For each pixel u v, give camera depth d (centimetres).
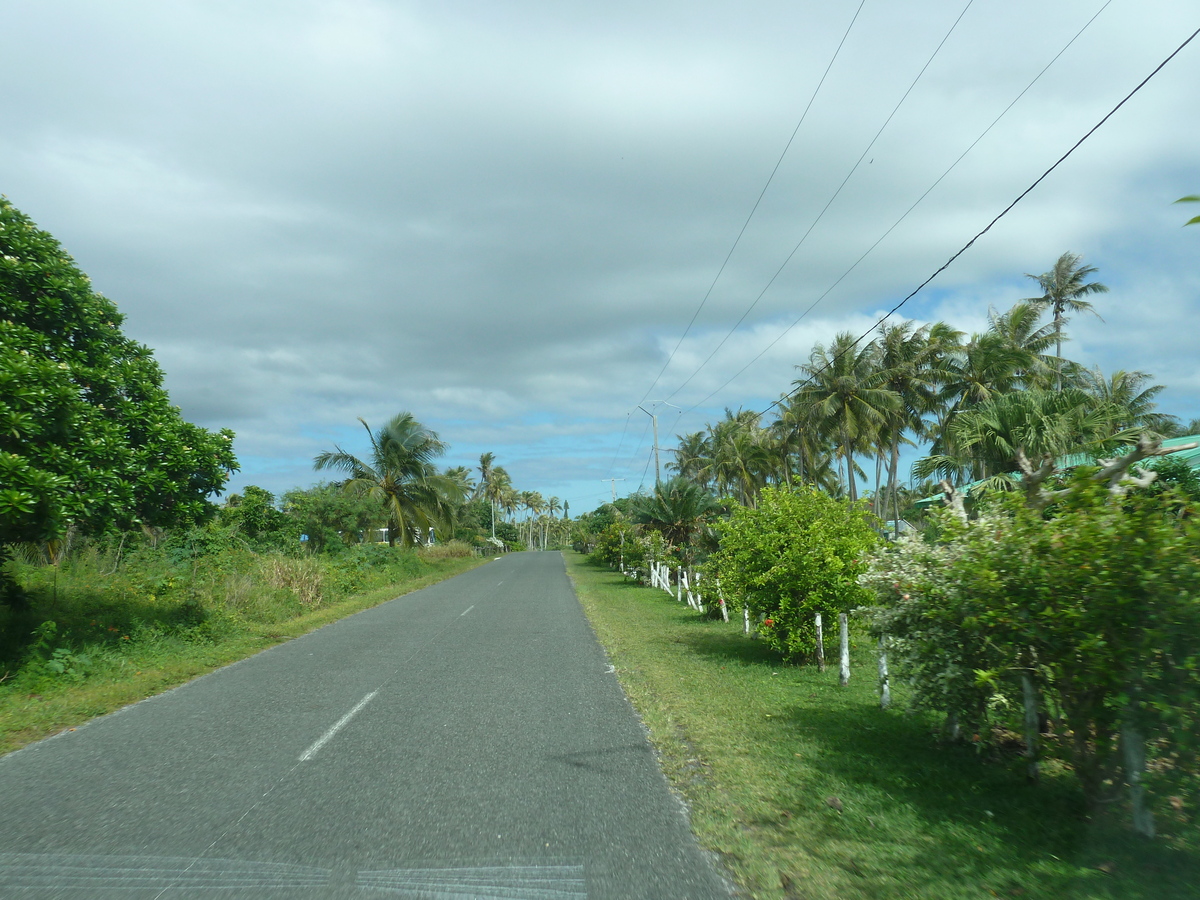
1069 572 449
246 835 466
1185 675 405
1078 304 3816
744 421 5375
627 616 1781
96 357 1128
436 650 1255
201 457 1237
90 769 611
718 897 385
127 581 1605
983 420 1803
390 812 506
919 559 599
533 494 13650
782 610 1079
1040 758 519
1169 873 402
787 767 602
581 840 457
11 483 854
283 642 1399
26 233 1030
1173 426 3572
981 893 385
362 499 3528
